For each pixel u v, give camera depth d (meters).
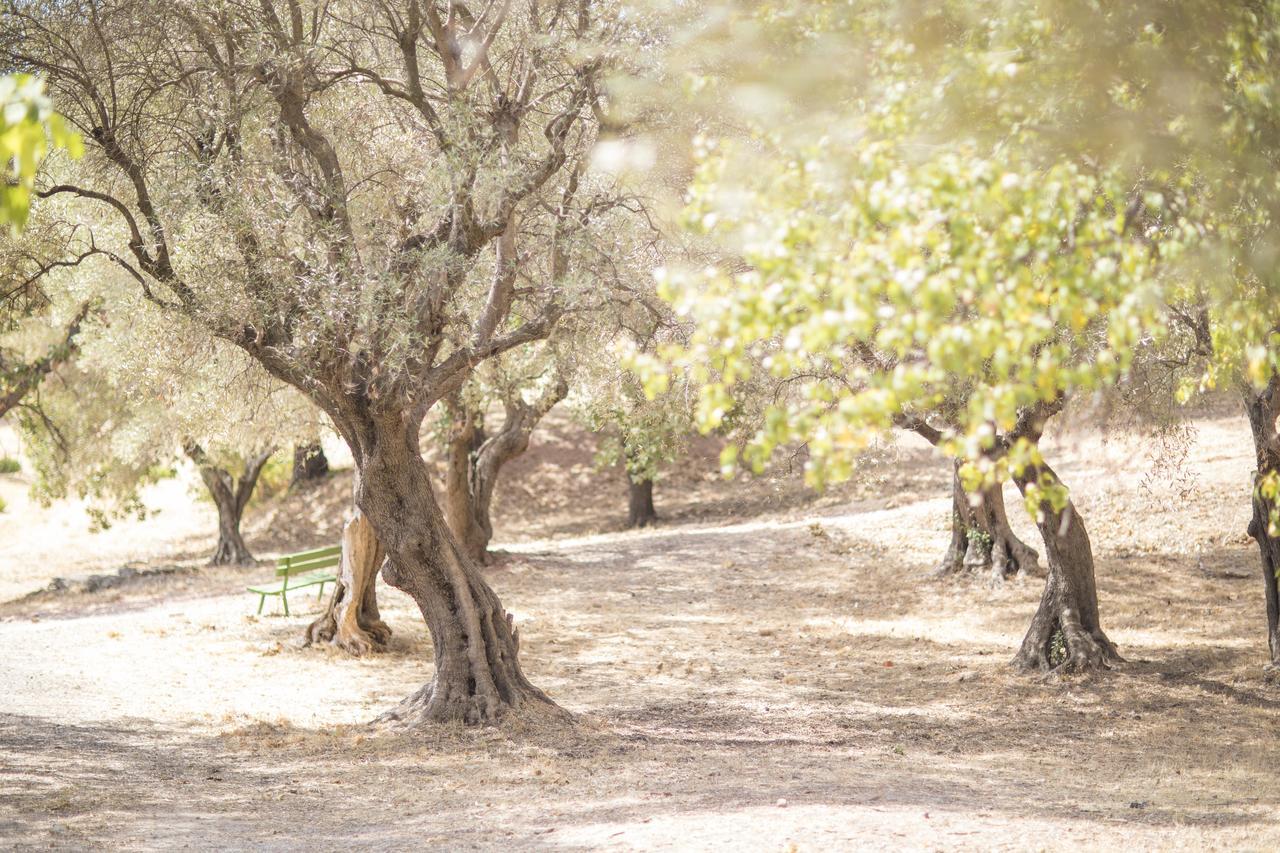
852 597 19.28
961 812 7.73
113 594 23.75
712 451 35.25
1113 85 5.74
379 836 7.60
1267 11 5.41
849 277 4.57
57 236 12.19
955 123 5.48
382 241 12.23
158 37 11.18
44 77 10.71
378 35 12.89
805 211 4.96
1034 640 14.24
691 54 7.31
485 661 11.78
